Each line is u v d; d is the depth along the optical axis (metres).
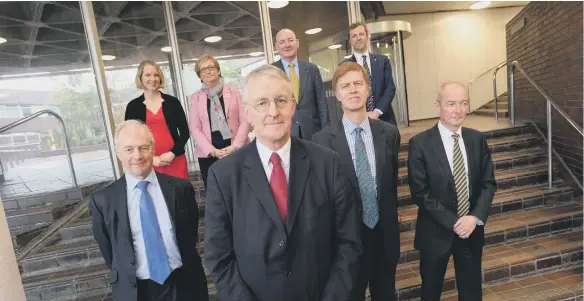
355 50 2.57
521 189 3.36
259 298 1.02
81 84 3.14
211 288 2.33
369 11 6.82
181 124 2.24
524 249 2.65
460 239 1.74
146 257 1.45
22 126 3.10
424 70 7.94
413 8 7.32
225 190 1.03
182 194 1.55
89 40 2.82
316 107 2.33
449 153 1.74
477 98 8.19
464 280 1.80
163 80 2.24
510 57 5.34
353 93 1.58
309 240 1.00
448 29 7.91
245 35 4.61
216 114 2.35
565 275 2.45
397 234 1.68
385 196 1.61
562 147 3.55
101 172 3.23
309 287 1.01
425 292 1.84
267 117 0.97
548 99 3.24
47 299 2.43
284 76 1.01
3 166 3.02
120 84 4.52
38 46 3.16
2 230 1.29
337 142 1.64
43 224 2.98
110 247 1.51
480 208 1.67
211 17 4.66
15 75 3.14
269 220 0.98
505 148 3.91
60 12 3.07
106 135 2.97
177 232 1.51
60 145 3.27
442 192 1.72
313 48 4.52
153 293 1.46
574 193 3.23
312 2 4.48
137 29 4.60
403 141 4.24
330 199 1.05
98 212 1.46
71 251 2.70
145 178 1.50
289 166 1.03
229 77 4.71
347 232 1.08
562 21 3.53
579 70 3.20
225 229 1.05
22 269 2.62
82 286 2.46
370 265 1.66
